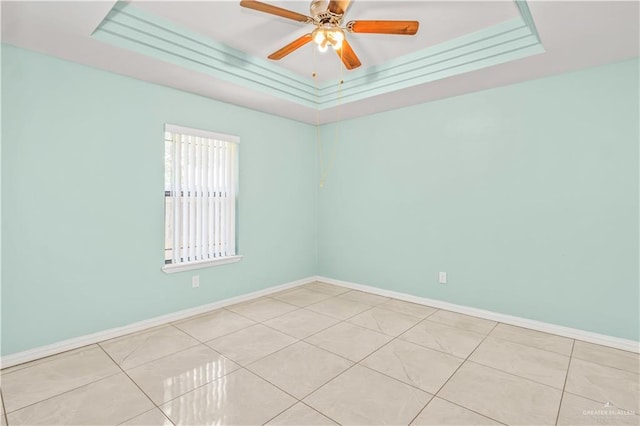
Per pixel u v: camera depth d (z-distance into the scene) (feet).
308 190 15.03
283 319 10.47
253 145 12.65
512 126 9.96
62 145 8.20
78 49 7.65
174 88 10.23
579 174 8.93
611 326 8.55
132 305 9.50
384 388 6.63
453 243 11.23
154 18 7.95
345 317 10.66
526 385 6.73
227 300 11.85
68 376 7.06
